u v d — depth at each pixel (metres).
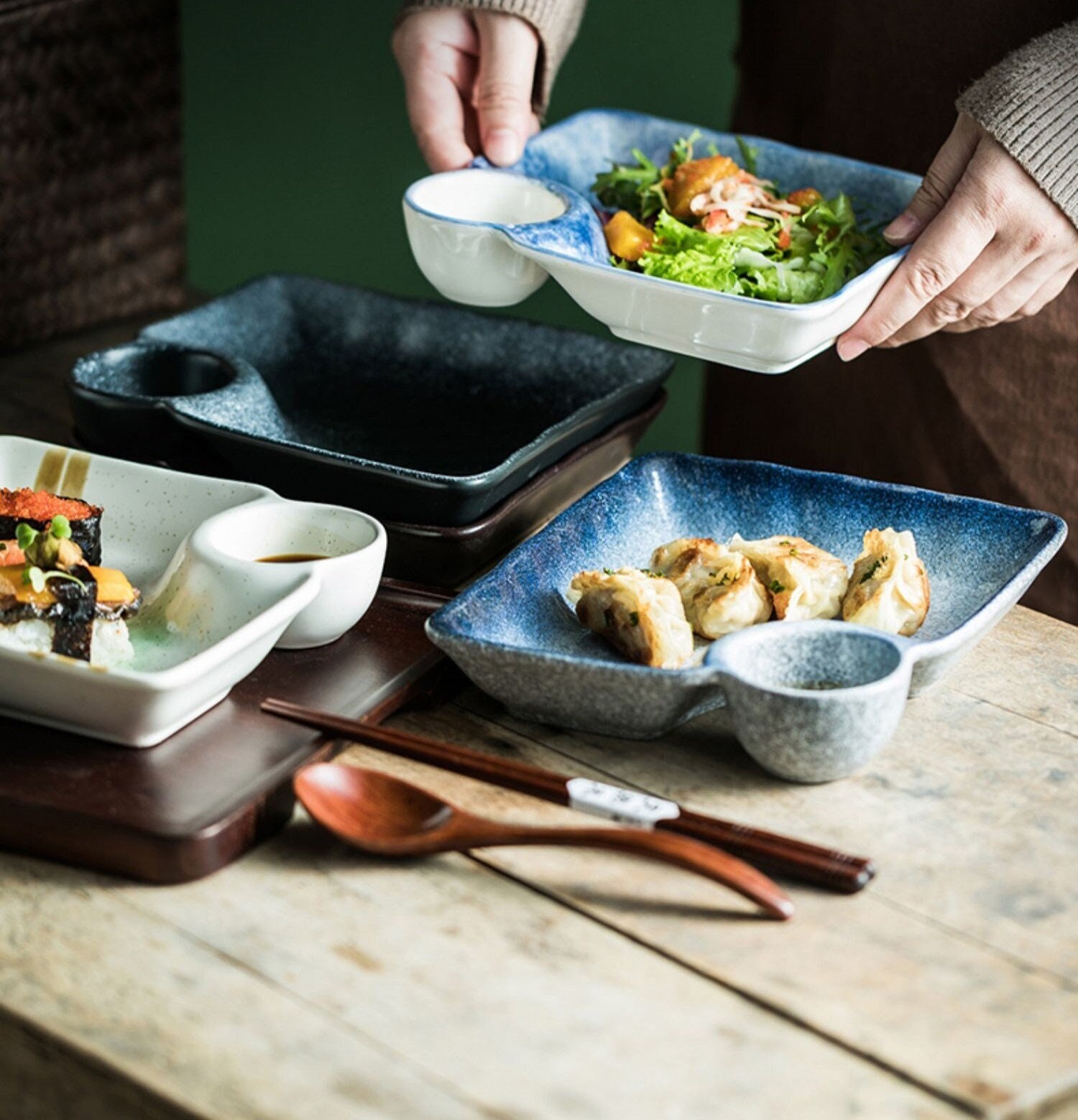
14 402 1.94
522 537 1.58
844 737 1.14
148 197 2.30
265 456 1.48
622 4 2.46
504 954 1.02
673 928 1.04
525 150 1.77
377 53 2.69
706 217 1.62
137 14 2.17
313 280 1.88
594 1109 0.90
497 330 1.80
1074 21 1.58
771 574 1.35
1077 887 1.10
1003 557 1.40
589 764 1.23
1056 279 1.59
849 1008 0.98
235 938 1.03
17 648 1.13
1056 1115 0.93
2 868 1.10
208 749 1.17
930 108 1.85
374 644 1.35
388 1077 0.92
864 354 1.96
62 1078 0.96
